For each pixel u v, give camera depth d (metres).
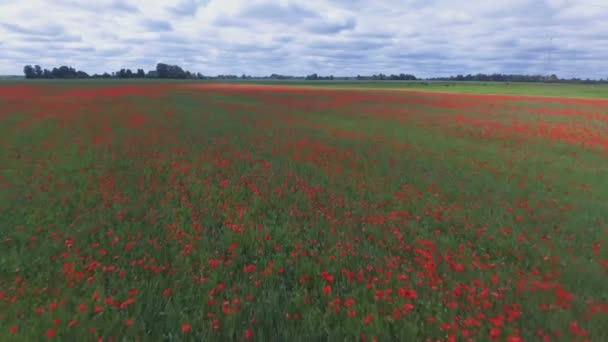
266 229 5.21
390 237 5.05
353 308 3.25
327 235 5.13
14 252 4.33
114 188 7.29
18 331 2.89
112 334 2.88
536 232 5.25
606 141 14.66
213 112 26.27
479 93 63.91
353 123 20.97
